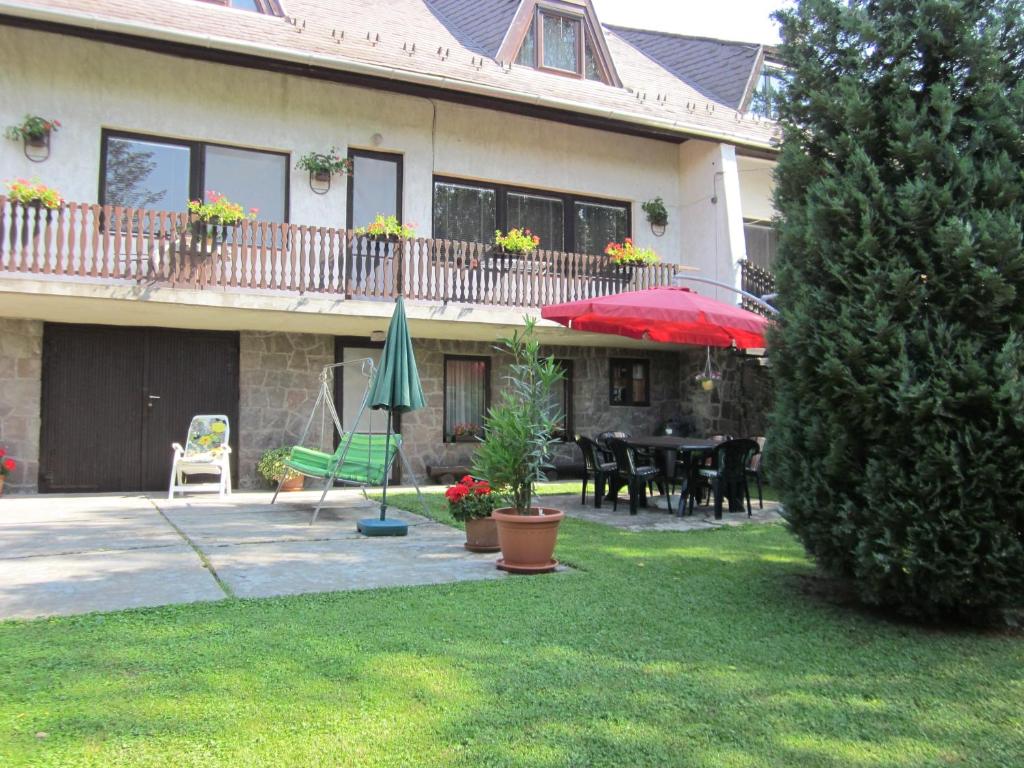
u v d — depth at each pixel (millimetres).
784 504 4723
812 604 4684
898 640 4031
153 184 10172
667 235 13773
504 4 13328
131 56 9969
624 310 8203
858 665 3627
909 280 4082
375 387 7355
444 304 10648
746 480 8562
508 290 11234
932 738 2854
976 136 4195
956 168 4156
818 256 4508
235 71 10578
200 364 10836
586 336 12281
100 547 6062
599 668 3469
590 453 9070
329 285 9875
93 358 10297
